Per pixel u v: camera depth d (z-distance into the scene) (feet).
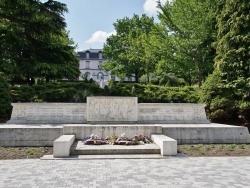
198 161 24.63
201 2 81.15
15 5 62.80
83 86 71.36
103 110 42.42
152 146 29.32
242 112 55.11
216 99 53.31
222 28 60.39
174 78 84.58
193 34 79.66
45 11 68.74
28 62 71.00
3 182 17.69
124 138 31.76
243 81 53.98
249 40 54.49
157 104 44.32
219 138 35.65
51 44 74.38
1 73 67.67
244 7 55.88
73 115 42.78
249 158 26.07
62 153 26.40
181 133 35.22
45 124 40.11
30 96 62.59
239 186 17.01
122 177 18.97
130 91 70.44
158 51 86.63
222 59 57.06
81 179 18.42
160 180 18.25
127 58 134.00
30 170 20.99
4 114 48.91
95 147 28.63
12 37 69.41
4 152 28.55
